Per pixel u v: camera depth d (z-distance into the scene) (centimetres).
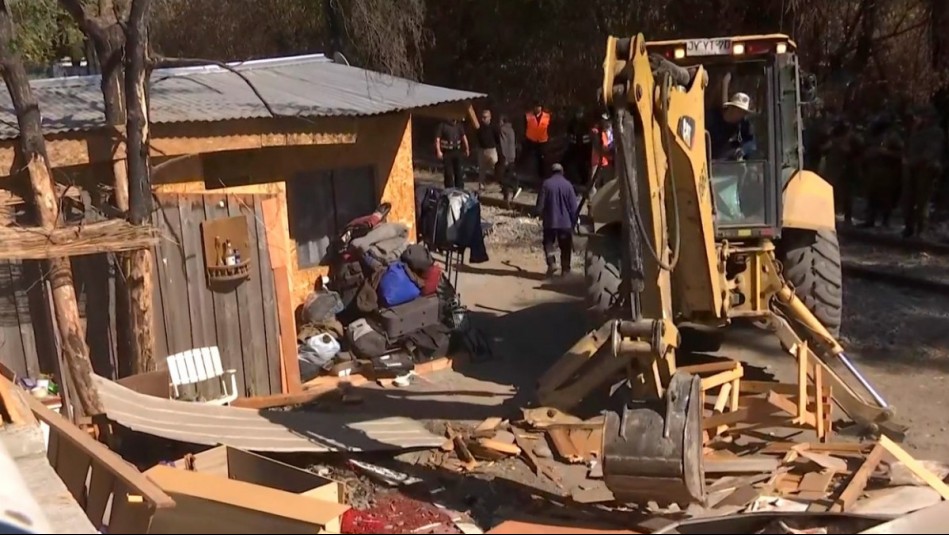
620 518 597
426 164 2459
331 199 1126
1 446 530
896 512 576
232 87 1172
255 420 763
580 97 2420
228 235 870
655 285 560
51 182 787
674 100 573
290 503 476
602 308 812
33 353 812
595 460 700
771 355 948
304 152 1098
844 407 737
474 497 655
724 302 737
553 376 727
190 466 628
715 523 481
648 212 549
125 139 863
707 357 928
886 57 1878
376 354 944
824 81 1903
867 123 1648
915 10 1877
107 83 863
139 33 806
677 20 2111
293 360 898
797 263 841
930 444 729
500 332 1078
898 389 848
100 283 858
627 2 2214
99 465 523
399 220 1181
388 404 858
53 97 1055
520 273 1348
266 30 2350
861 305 1095
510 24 2542
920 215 1395
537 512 627
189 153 930
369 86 1212
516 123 2500
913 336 987
